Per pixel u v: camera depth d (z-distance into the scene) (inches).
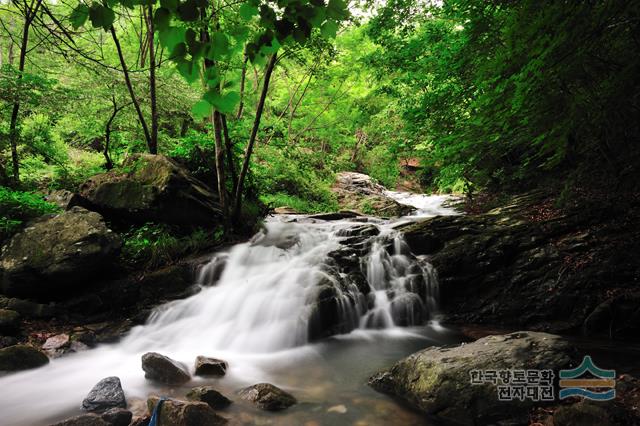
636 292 241.3
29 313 237.1
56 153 410.3
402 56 421.1
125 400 157.2
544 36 134.6
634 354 201.2
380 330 268.5
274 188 643.5
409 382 159.3
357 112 736.3
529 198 369.7
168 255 296.7
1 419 150.0
